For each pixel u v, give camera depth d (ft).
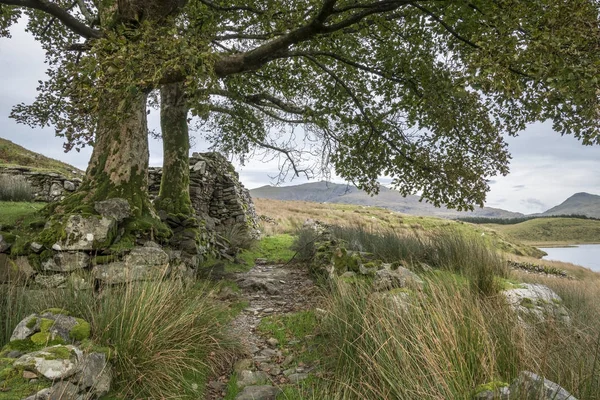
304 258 31.17
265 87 35.81
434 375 7.68
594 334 11.40
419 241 26.40
